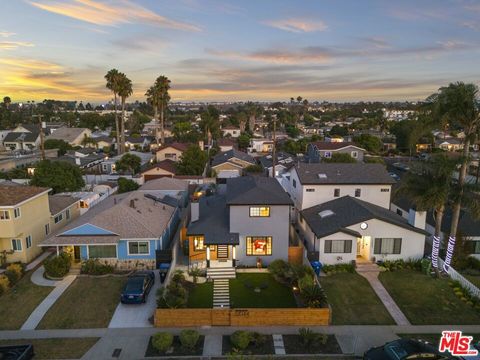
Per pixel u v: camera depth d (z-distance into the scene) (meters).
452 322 21.39
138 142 103.44
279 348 18.73
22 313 21.95
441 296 24.28
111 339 19.45
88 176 59.69
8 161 66.25
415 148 96.00
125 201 32.28
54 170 44.69
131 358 17.89
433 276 27.06
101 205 34.69
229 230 28.55
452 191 26.20
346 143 80.44
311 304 21.64
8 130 120.19
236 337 18.53
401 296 24.25
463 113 26.73
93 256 28.34
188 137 98.12
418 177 27.42
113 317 21.61
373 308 22.78
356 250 28.62
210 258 28.34
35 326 20.66
